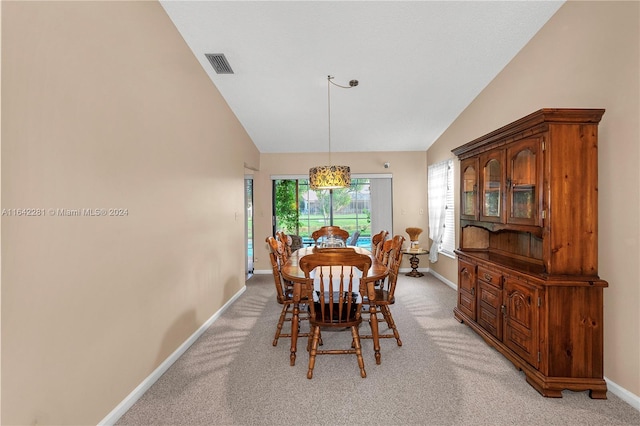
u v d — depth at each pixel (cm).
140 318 219
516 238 295
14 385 135
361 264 232
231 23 269
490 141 279
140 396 214
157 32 244
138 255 218
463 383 226
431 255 541
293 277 256
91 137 176
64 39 159
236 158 443
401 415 193
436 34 282
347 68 333
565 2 248
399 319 349
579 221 212
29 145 141
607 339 216
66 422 159
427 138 534
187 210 291
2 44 129
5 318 131
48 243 150
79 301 168
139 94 221
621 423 184
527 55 295
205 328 327
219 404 205
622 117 204
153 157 237
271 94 385
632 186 198
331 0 245
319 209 616
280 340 303
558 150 212
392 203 591
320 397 211
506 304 253
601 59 218
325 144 557
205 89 335
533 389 218
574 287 208
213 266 354
